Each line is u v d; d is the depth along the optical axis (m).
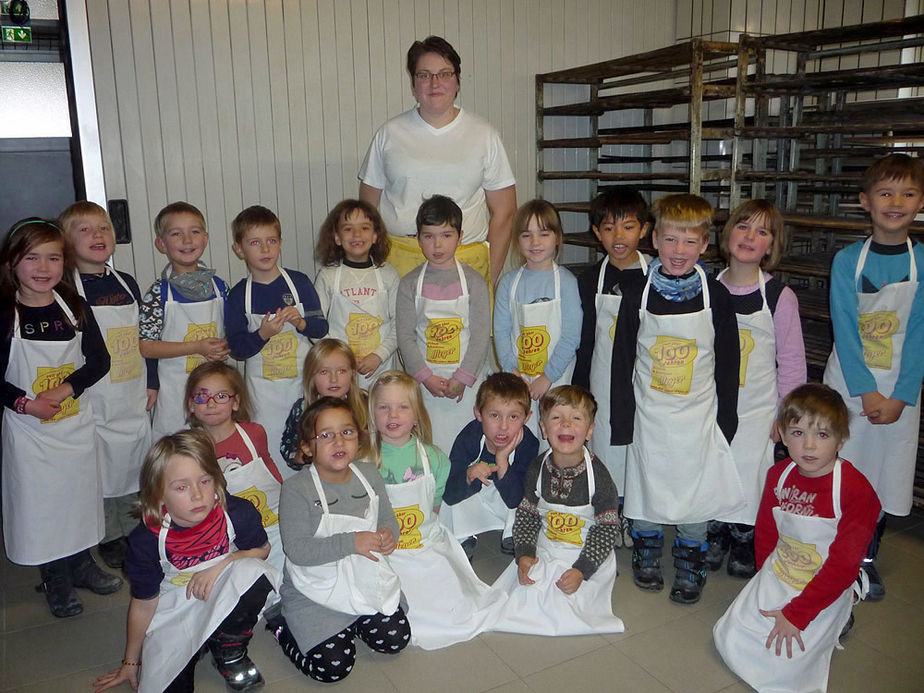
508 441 2.30
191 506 1.80
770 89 3.39
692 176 3.33
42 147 3.26
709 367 2.20
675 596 2.27
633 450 2.30
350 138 3.73
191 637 1.81
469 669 1.97
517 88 4.16
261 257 2.54
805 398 1.82
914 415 2.27
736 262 2.27
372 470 2.11
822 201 3.95
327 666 1.89
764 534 1.98
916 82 3.08
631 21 4.42
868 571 2.31
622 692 1.87
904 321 2.23
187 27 3.30
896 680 1.90
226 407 2.17
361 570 1.93
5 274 2.10
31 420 2.13
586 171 4.44
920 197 2.15
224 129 3.46
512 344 2.62
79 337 2.21
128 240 3.36
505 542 2.56
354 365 2.36
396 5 3.72
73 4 3.07
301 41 3.54
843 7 4.55
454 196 2.79
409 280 2.60
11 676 1.99
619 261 2.45
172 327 2.56
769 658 1.86
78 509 2.23
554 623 2.11
